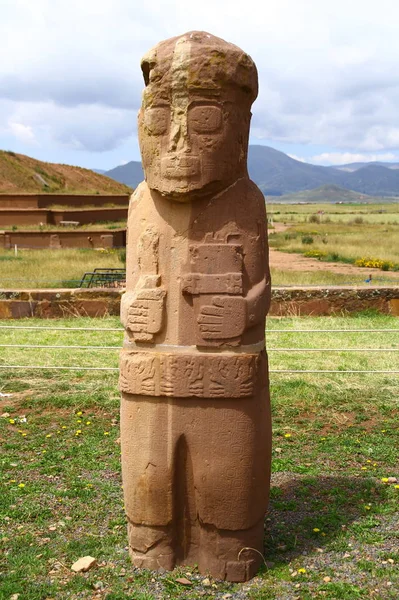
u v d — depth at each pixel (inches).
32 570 161.8
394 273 804.0
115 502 201.2
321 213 2854.3
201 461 154.6
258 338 158.9
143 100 155.9
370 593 152.3
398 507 196.5
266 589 153.0
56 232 1125.7
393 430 262.8
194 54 146.6
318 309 486.9
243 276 155.0
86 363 360.2
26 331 445.7
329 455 238.7
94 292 491.8
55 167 1958.7
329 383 318.7
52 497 204.2
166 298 155.6
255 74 156.3
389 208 3882.9
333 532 181.8
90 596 151.5
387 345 393.7
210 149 148.6
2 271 743.1
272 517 191.2
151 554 160.9
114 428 268.2
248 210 156.9
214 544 158.7
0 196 1411.2
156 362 154.0
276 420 275.1
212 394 152.3
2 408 292.0
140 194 164.4
